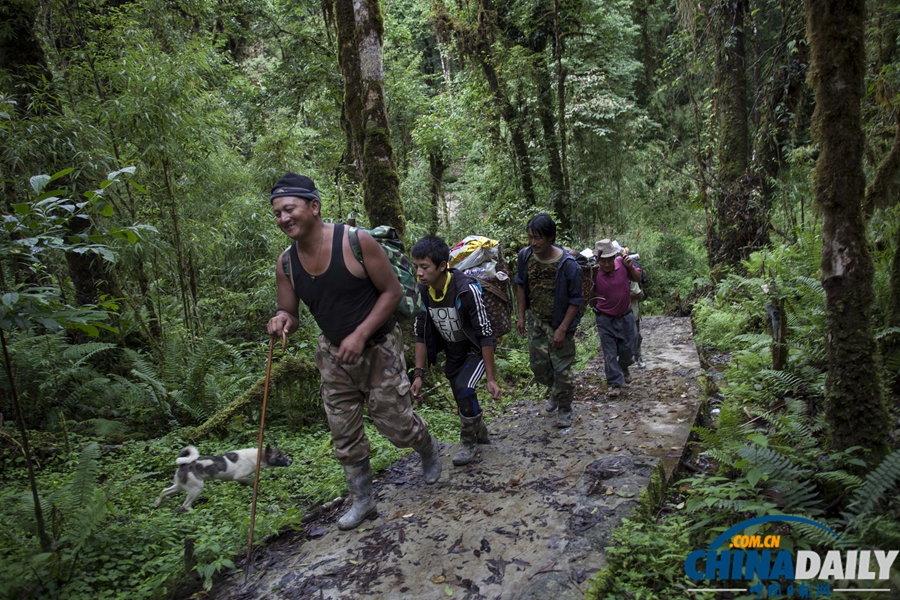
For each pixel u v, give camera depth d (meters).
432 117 13.32
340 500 3.85
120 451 5.07
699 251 16.30
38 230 2.96
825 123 3.05
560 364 4.70
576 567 2.84
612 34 14.45
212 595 2.94
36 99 5.95
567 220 12.88
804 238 6.70
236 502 4.00
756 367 5.58
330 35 11.63
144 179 7.34
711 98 12.43
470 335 4.02
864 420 3.13
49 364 5.39
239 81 12.06
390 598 2.75
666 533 3.01
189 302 8.37
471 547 3.10
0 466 4.68
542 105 12.91
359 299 3.12
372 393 3.30
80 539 3.08
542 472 3.96
